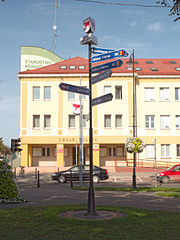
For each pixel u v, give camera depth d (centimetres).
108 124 3638
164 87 3691
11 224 766
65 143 3584
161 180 2312
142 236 654
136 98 3656
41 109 3647
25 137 3612
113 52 890
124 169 3328
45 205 1138
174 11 896
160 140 3619
